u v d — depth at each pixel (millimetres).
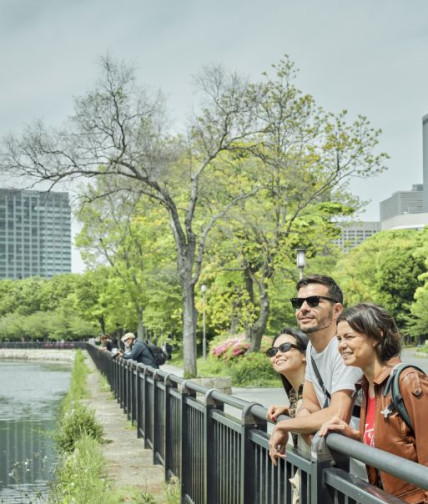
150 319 59250
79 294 89875
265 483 4809
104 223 54875
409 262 80062
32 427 25672
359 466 3596
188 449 8172
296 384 4758
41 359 115938
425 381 3172
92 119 26766
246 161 31391
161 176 27766
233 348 32031
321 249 33656
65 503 8016
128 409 18422
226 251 33812
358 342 3391
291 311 45125
